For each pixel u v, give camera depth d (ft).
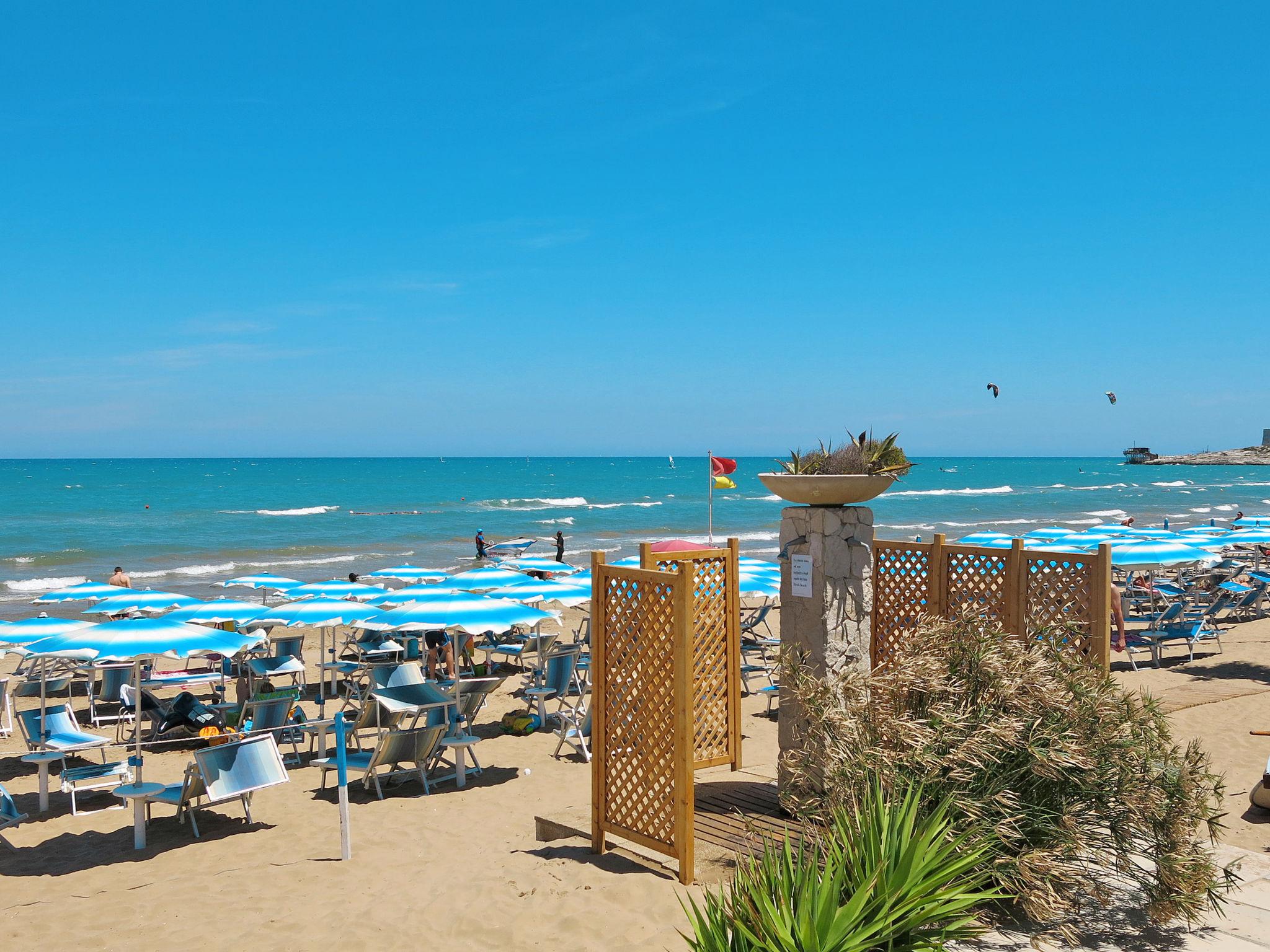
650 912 15.14
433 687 28.86
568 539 139.95
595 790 18.07
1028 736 14.78
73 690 42.91
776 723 33.81
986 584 23.06
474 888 17.15
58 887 20.02
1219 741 27.27
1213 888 14.47
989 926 14.15
